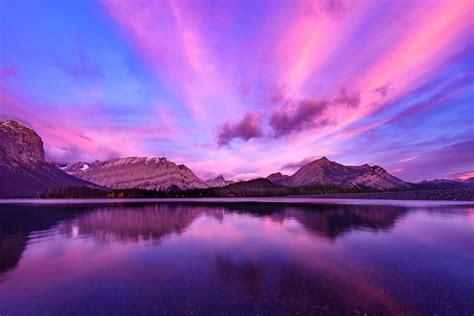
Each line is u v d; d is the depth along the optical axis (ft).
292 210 138.62
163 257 40.01
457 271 31.83
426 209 122.93
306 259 38.11
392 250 43.11
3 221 97.14
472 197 199.93
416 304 22.90
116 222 89.97
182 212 137.18
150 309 22.33
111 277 30.81
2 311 22.25
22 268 34.68
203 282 28.81
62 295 25.53
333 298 24.31
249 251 43.55
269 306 22.67
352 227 70.23
